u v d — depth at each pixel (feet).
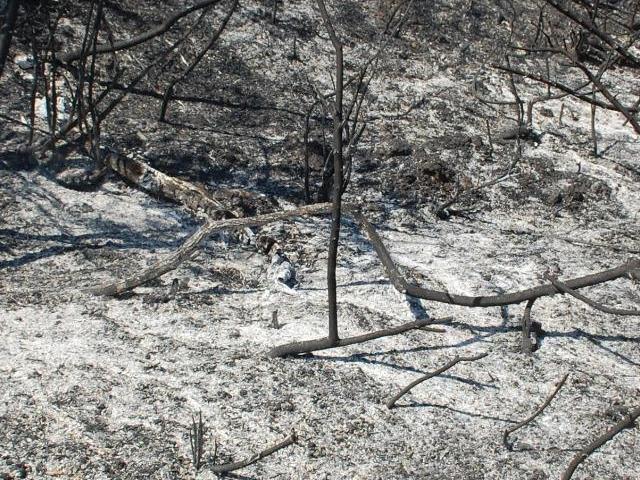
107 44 16.88
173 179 15.42
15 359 10.83
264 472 9.51
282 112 19.15
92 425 9.91
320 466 9.66
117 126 17.33
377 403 10.75
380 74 21.77
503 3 26.78
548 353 12.21
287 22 22.95
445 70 22.71
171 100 18.72
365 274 13.78
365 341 11.66
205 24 21.66
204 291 12.88
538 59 24.13
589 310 13.43
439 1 26.35
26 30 18.45
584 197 18.07
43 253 13.48
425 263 14.43
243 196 15.65
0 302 12.03
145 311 12.15
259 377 10.95
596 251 15.74
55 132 16.06
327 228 15.35
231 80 20.06
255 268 13.76
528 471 9.89
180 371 10.93
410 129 19.53
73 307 12.07
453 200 16.66
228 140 17.65
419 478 9.62
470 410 10.83
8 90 17.47
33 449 9.50
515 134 19.83
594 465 10.08
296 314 12.44
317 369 11.28
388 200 16.85
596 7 17.19
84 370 10.76
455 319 12.83
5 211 14.33
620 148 20.29
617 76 24.25
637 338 12.80
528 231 16.47
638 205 18.07
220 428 10.06
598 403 11.23
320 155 17.70
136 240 14.16
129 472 9.32
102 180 15.66
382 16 24.58
